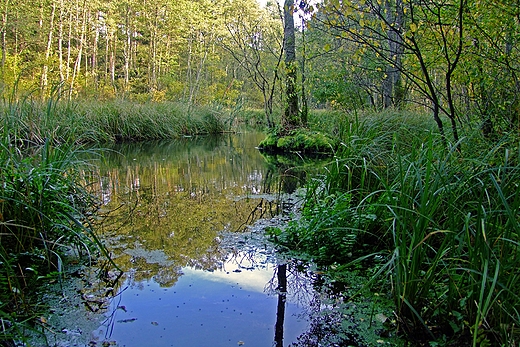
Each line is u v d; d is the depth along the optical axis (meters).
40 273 2.54
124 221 3.88
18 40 22.97
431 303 2.06
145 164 7.87
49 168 2.97
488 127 4.05
